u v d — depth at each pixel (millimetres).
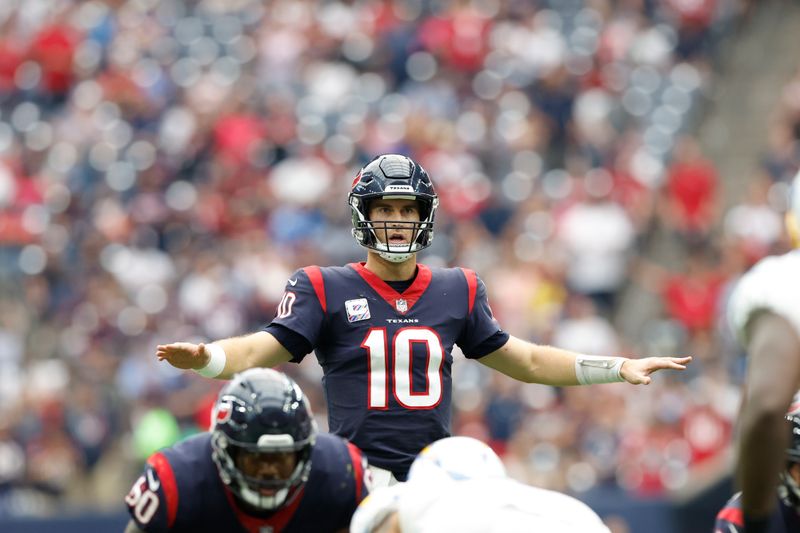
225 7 72438
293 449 15312
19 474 44875
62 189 61406
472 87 67250
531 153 62500
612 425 45406
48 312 55625
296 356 18125
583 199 57281
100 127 64875
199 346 17094
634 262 56906
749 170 65125
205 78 68125
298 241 56000
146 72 68625
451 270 18844
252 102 65938
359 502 16438
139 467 45281
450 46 67875
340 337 18172
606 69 67312
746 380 12445
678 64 69438
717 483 37250
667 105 66750
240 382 15617
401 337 18094
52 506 44812
